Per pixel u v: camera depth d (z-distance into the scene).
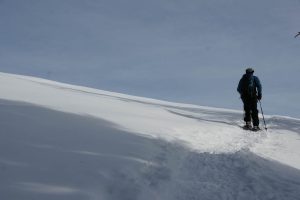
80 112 8.84
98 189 4.53
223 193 5.40
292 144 9.85
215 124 12.23
